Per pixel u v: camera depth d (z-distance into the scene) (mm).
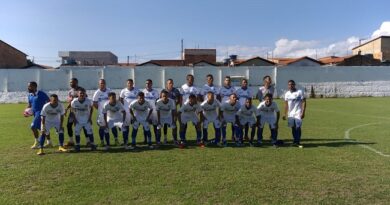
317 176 7461
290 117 10836
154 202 6039
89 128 10148
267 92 11742
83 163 8516
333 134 12703
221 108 10852
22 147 10469
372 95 34094
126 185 6879
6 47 44531
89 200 6125
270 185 6883
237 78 31594
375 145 10617
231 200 6137
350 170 7898
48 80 30078
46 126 10039
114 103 10383
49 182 7066
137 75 31188
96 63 59812
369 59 46188
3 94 29344
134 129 10422
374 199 6207
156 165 8312
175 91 11633
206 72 31797
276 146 10492
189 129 14086
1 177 7391
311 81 33219
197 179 7234
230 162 8586
